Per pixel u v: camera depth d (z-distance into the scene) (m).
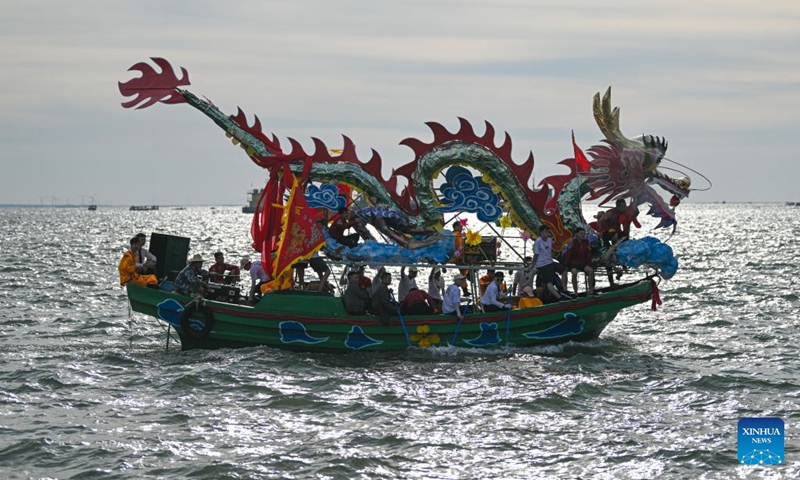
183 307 21.98
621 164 22.58
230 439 15.77
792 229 134.50
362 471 14.26
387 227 22.17
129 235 111.31
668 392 19.06
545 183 22.77
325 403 17.97
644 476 14.12
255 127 22.52
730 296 37.84
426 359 21.48
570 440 15.79
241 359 21.34
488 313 21.88
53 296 37.34
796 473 14.22
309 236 21.69
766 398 18.67
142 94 22.47
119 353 22.91
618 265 22.86
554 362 21.36
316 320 21.69
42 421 16.81
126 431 16.22
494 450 15.28
